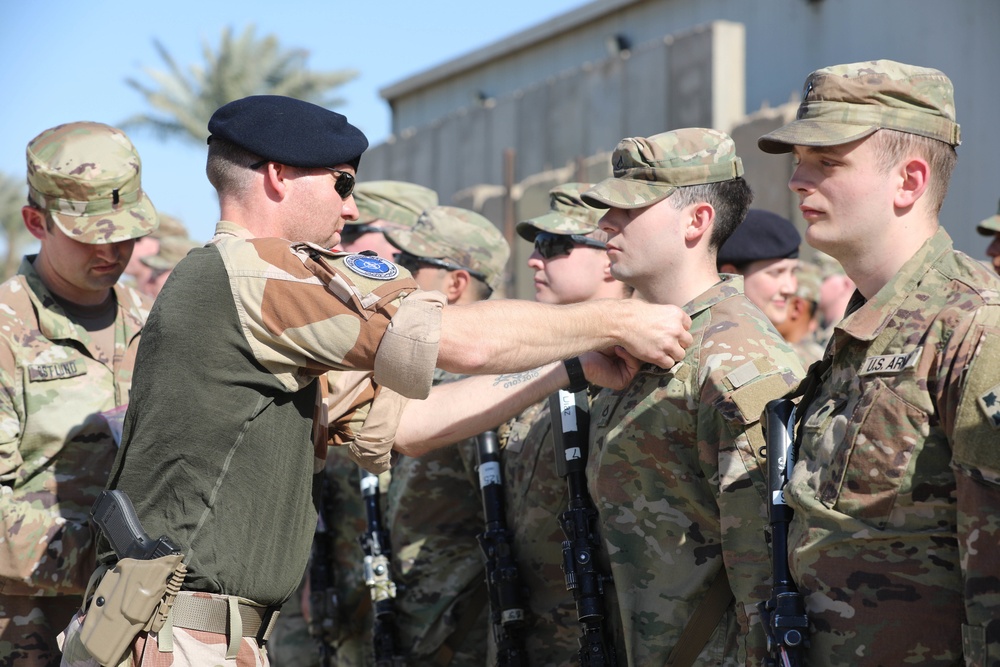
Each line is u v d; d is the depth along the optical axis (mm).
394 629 4375
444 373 4492
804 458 2498
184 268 2666
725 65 12289
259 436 2625
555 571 3754
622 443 3135
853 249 2484
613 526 3150
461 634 4320
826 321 7035
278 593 2672
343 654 4949
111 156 3586
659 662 3012
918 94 2436
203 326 2584
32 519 3406
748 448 2812
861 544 2312
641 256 3221
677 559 3035
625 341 2900
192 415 2572
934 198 2455
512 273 12695
